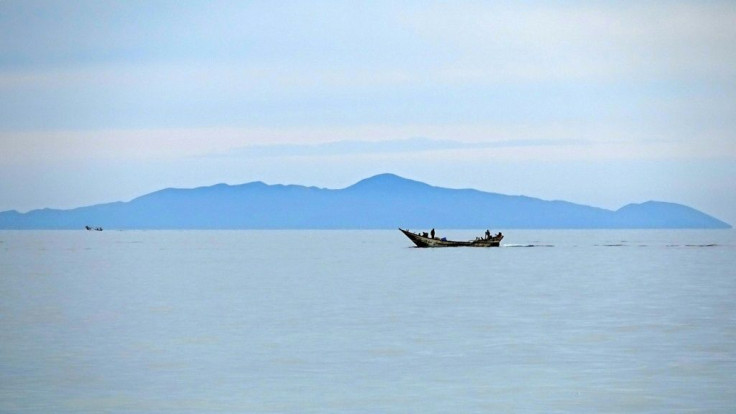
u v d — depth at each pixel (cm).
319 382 3659
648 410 3206
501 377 3734
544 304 6469
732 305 6347
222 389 3547
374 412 3206
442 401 3344
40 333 5000
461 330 5066
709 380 3659
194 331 5066
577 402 3319
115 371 3891
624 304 6431
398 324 5347
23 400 3381
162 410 3241
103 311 6094
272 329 5141
